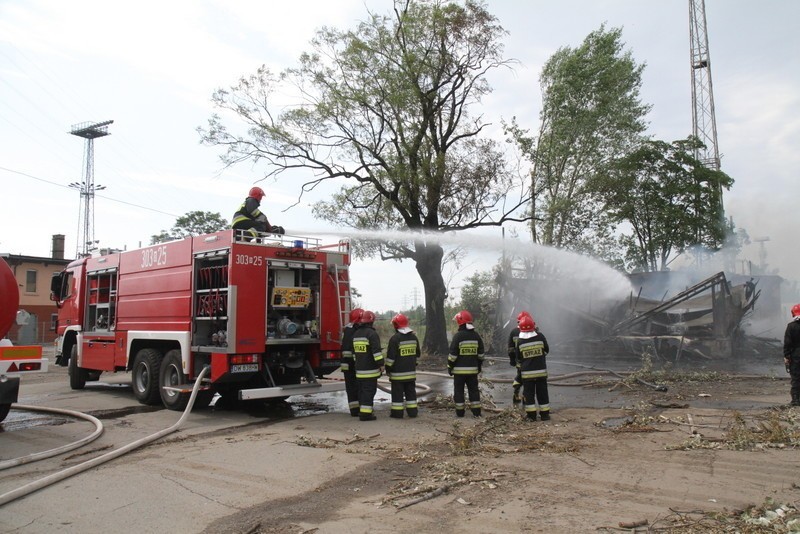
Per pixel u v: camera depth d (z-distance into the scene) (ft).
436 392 37.63
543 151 77.00
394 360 28.19
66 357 43.29
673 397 32.14
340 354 32.01
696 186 88.94
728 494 15.12
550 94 79.46
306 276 31.94
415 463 19.26
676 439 21.81
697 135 103.55
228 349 27.63
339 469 18.71
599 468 17.97
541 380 26.50
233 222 30.25
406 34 62.18
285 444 22.63
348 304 32.45
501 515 13.96
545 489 15.92
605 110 78.38
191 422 28.22
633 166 87.71
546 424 25.44
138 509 15.11
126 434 25.25
